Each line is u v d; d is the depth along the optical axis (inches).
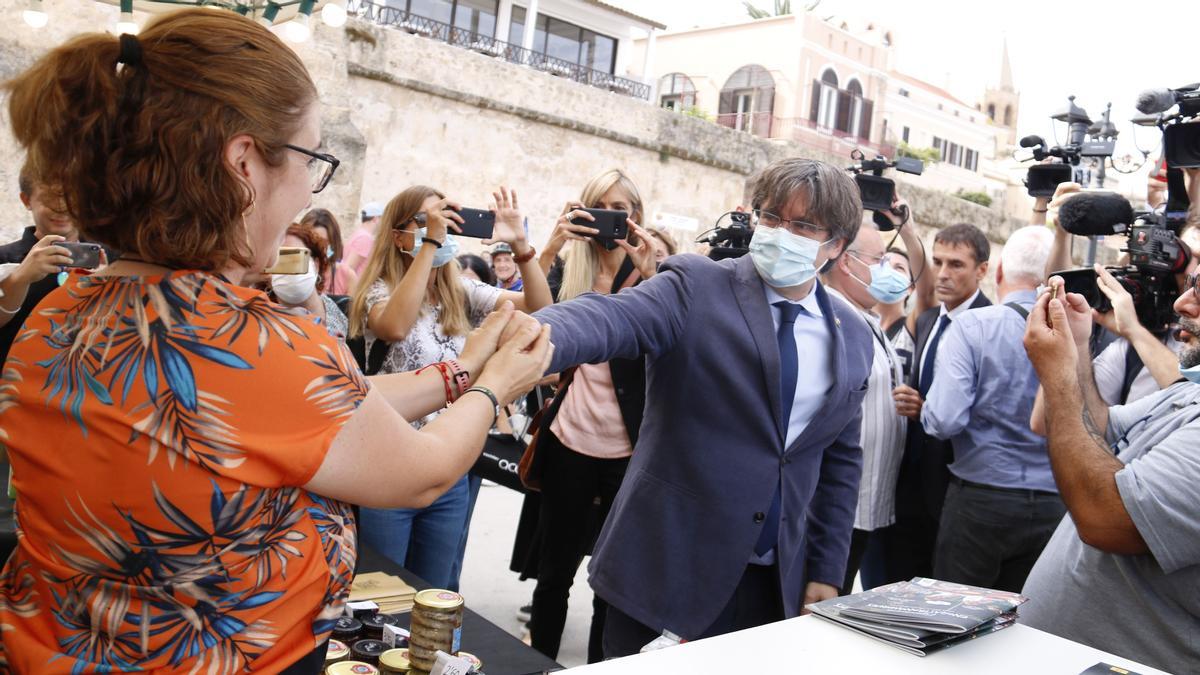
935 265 164.6
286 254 104.7
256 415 41.8
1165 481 71.0
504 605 181.6
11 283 109.7
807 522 100.8
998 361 134.3
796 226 87.3
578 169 540.4
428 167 478.0
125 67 41.8
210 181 42.1
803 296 92.2
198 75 41.6
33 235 141.9
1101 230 107.8
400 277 136.6
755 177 97.0
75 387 41.5
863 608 59.1
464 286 145.6
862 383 93.7
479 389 54.7
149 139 41.2
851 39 1222.9
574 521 135.8
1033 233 144.7
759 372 87.0
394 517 125.3
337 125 395.5
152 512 40.8
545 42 988.6
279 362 42.4
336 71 415.2
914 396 150.6
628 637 90.8
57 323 43.8
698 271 90.0
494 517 247.0
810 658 52.5
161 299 42.1
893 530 159.8
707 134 594.6
